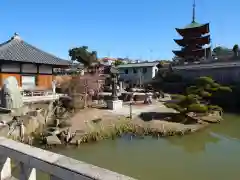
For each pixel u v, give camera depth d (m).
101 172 1.80
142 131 15.64
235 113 23.78
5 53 17.91
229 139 14.73
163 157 11.30
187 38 40.66
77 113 16.97
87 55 40.00
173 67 38.56
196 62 35.00
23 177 2.38
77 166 1.93
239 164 10.42
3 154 2.59
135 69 43.75
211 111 21.19
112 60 60.47
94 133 13.93
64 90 21.12
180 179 8.93
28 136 12.96
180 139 14.57
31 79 19.31
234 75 29.36
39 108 16.05
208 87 24.62
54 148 12.16
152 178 8.98
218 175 9.28
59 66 21.47
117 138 14.51
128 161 10.72
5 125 12.28
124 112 19.48
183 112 18.47
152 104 24.70
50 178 2.08
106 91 28.69
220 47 46.69
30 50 20.39
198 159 11.09
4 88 14.45
